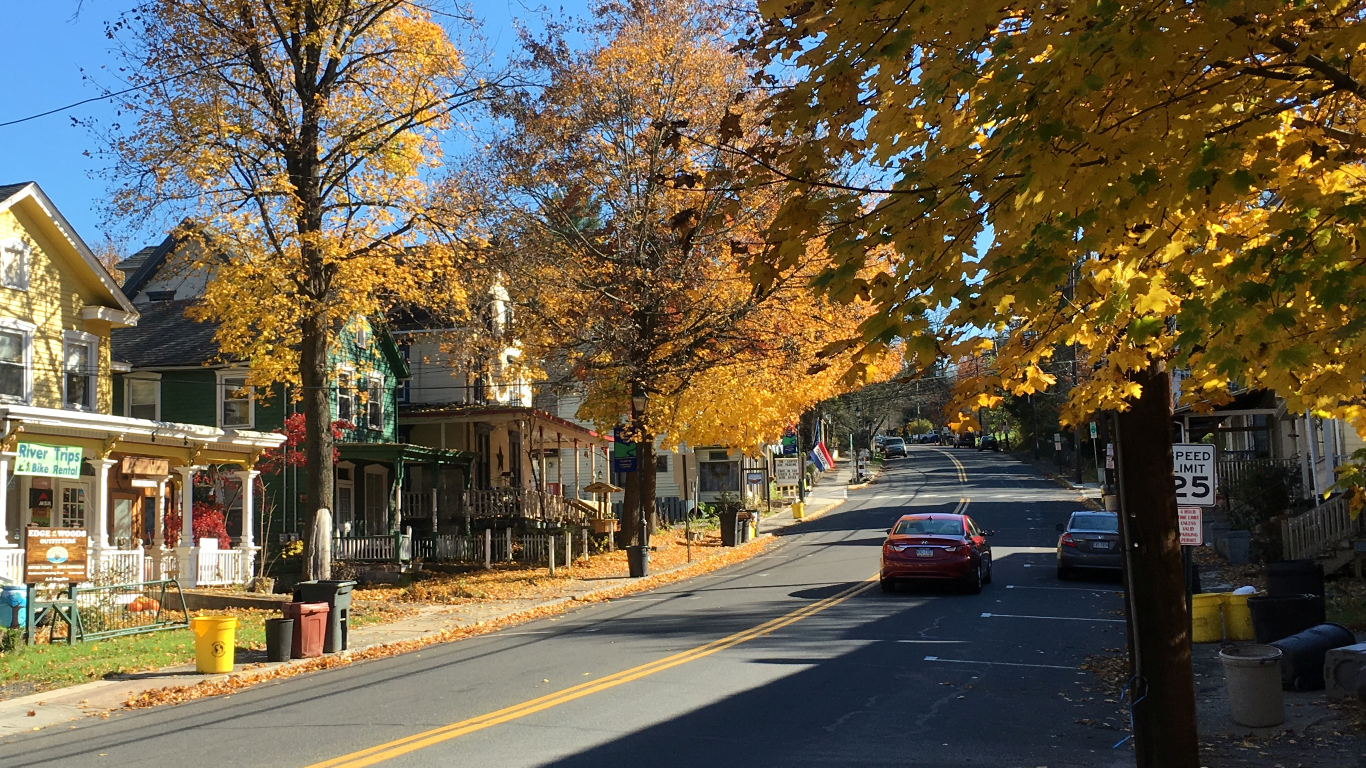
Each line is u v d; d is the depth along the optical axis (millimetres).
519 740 9414
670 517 47250
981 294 5008
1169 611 7258
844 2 5625
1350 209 4770
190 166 21906
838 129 5949
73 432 21375
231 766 8789
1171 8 5094
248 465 26906
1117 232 5066
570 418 54094
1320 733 9359
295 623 16141
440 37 23781
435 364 44312
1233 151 4934
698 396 32281
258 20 22906
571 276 29859
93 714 12195
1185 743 7176
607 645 15680
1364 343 4965
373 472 38281
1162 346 6430
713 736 9477
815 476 76500
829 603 19969
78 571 17766
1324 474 25188
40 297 25031
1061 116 5039
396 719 10625
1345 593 18297
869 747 9086
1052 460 77438
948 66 5660
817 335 30031
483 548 33969
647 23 29578
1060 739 9406
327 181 23703
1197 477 11719
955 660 13586
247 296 22734
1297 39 5820
